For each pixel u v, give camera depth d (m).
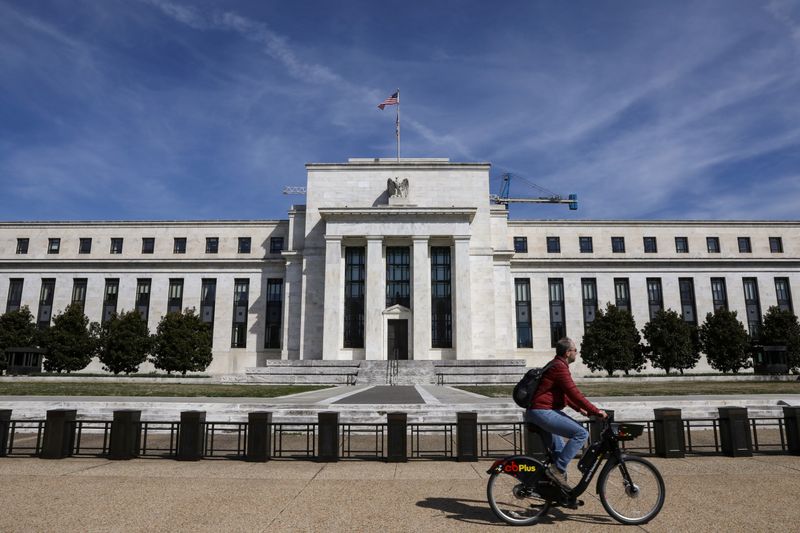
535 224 71.12
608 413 8.88
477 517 8.89
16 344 57.31
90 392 31.55
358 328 61.16
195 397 27.67
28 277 69.12
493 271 63.78
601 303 68.69
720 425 14.67
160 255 69.75
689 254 70.56
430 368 48.19
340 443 17.70
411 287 60.53
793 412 14.68
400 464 13.62
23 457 14.42
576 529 8.28
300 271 64.50
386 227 60.81
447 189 64.75
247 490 10.75
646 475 8.70
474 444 14.07
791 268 69.75
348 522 8.58
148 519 8.70
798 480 11.38
